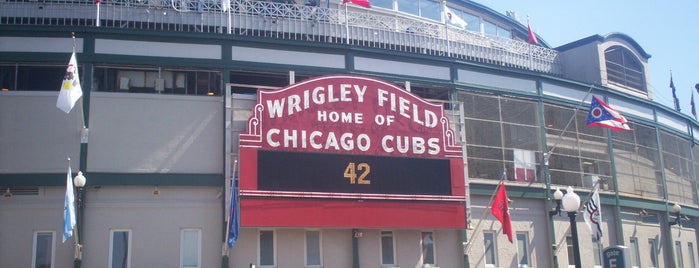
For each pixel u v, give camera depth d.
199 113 25.55
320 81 26.22
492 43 33.97
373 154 26.22
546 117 31.69
